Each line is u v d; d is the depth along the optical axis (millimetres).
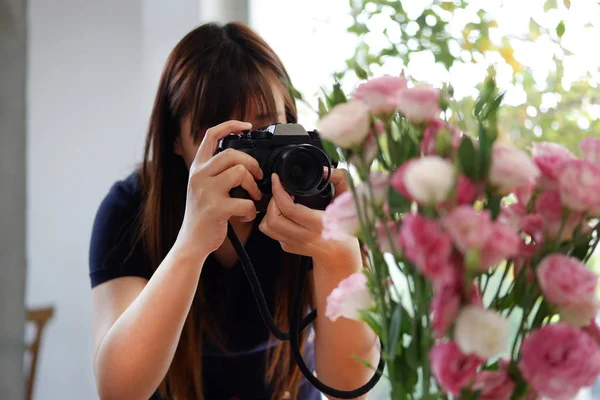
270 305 1070
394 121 559
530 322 544
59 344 2234
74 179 2256
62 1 2234
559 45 1487
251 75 957
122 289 1030
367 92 533
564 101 1491
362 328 887
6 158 606
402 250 522
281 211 784
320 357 932
